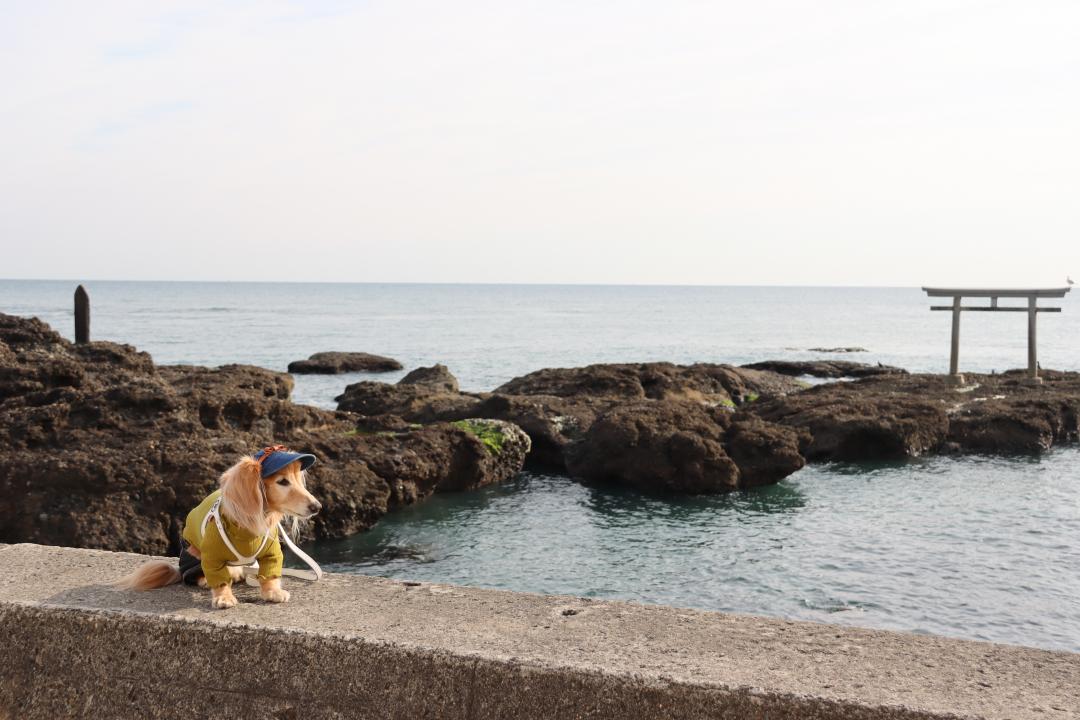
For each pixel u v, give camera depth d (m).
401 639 3.55
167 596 4.06
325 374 46.12
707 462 17.64
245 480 3.94
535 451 20.27
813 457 21.19
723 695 3.19
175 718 3.66
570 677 3.31
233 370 22.69
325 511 14.20
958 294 30.50
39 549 4.72
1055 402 23.92
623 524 15.41
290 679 3.57
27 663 3.83
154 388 15.01
